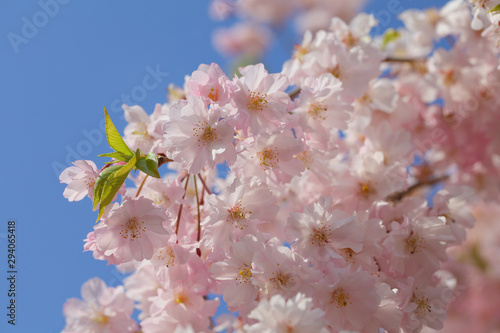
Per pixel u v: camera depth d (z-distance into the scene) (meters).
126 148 0.47
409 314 0.49
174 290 0.50
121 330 0.52
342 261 0.48
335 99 0.50
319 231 0.48
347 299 0.47
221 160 0.47
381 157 0.54
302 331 0.43
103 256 0.48
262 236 0.48
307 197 0.55
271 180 0.49
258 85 0.47
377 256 0.50
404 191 0.57
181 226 0.50
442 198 0.53
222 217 0.48
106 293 0.52
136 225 0.47
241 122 0.47
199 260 0.49
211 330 0.50
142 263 0.52
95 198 0.46
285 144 0.48
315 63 0.55
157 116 0.53
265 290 0.46
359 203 0.53
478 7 0.52
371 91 0.59
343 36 0.58
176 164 0.52
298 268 0.46
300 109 0.49
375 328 0.47
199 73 0.47
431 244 0.51
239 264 0.48
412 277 0.49
